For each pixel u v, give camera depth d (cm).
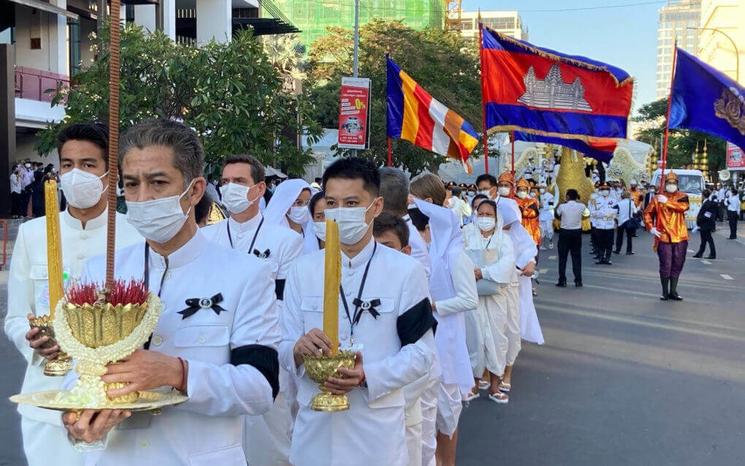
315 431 339
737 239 3036
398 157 2950
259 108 1218
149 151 237
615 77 1027
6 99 2384
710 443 610
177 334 241
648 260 2155
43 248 343
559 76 1040
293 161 1291
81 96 1223
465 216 1353
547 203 2452
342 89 1543
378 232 412
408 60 3312
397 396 346
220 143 1172
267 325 253
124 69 1209
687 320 1166
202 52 1205
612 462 569
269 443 445
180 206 241
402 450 345
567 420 672
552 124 1045
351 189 343
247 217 517
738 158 4866
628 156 4122
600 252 2041
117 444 238
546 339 1022
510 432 640
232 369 238
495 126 1038
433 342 352
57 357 284
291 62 3816
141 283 229
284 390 446
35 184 2461
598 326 1116
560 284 1565
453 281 517
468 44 3809
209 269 250
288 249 504
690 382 798
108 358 215
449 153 1037
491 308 728
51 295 277
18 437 600
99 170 343
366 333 342
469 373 531
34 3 2475
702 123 1169
